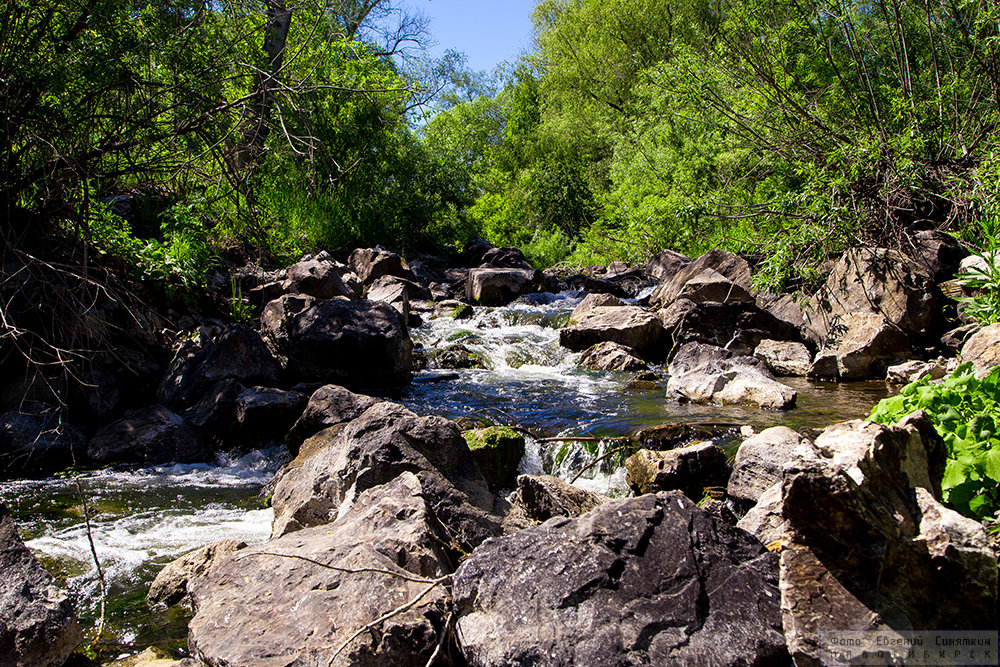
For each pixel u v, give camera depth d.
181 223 11.00
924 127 11.59
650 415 7.36
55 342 7.89
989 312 7.32
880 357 9.08
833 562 2.95
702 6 25.73
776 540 3.72
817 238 10.18
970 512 3.49
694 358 8.73
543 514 4.73
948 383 4.07
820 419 7.02
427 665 3.03
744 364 8.41
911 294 9.39
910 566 2.88
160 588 4.35
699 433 6.38
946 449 3.59
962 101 11.73
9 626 3.23
